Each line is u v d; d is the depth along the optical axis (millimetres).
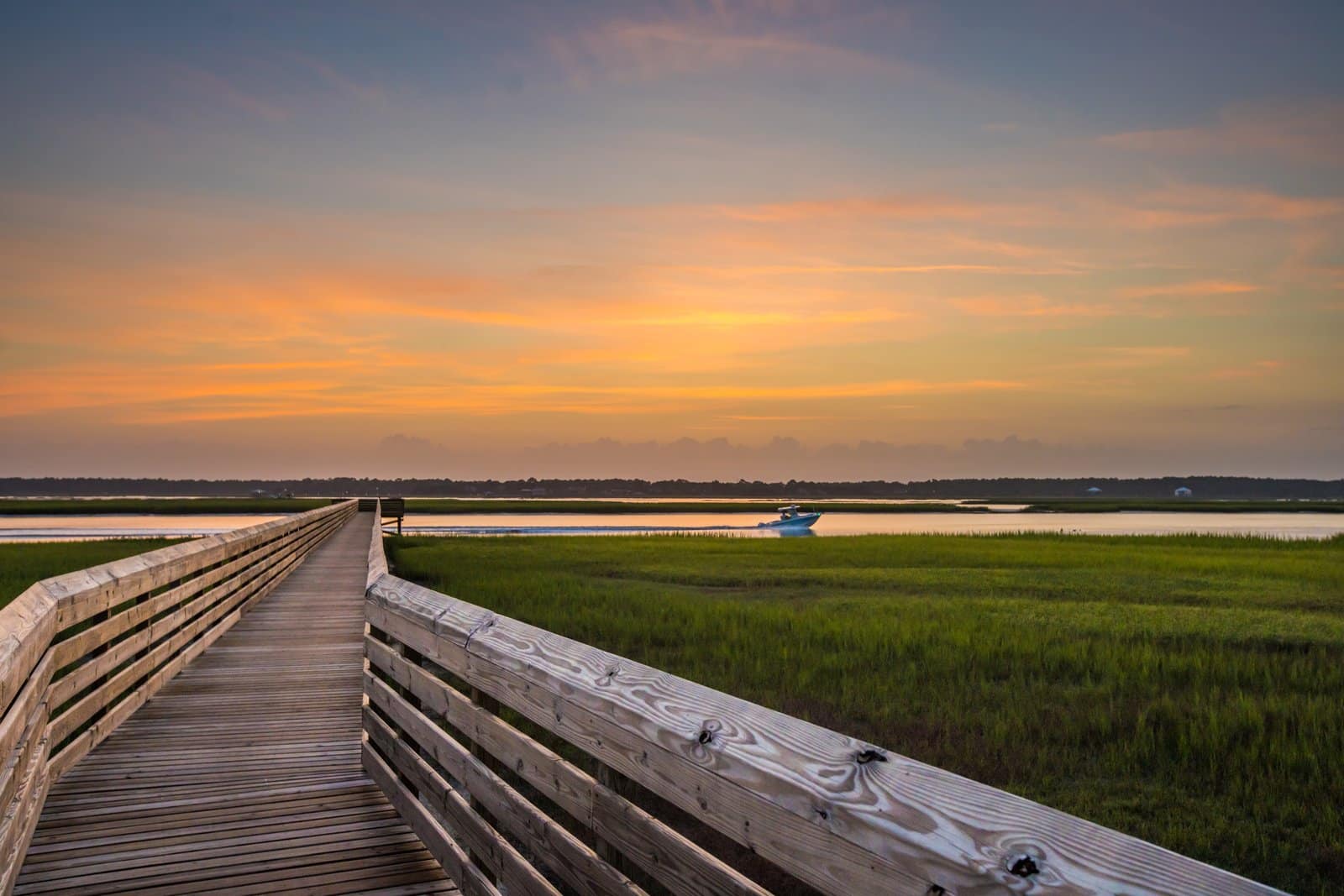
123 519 75062
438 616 3977
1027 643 12016
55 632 4555
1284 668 10836
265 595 14953
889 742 7820
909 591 19781
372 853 4301
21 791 3539
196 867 4113
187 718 6973
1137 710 8820
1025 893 1151
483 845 3334
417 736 4320
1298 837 5781
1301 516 124375
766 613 14844
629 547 34562
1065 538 40062
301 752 6059
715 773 1856
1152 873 1059
